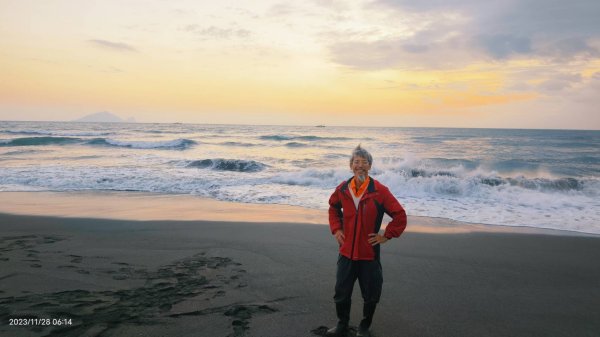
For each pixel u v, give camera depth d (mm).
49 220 7805
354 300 3941
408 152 27969
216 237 6539
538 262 5535
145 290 3955
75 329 3020
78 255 5230
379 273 3008
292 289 4156
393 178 12672
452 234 7164
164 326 3164
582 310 3893
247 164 17578
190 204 10000
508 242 6648
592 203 10414
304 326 3287
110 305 3531
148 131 61406
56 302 3539
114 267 4719
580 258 5766
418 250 6043
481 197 11258
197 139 40062
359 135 57281
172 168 16906
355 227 2977
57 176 13961
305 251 5715
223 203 10219
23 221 7695
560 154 27531
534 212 9391
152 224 7531
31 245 5762
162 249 5707
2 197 10648
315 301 3842
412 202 10570
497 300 4098
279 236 6648
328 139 43594
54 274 4348
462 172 15203
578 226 8031
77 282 4109
